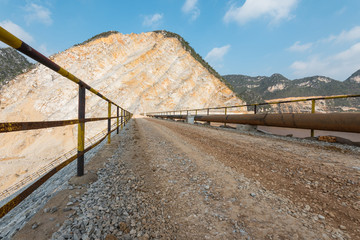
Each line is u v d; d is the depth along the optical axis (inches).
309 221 66.4
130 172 118.1
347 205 74.9
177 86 3107.8
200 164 136.7
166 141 237.3
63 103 2362.2
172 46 3794.3
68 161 79.5
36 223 57.1
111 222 61.5
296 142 201.3
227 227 64.4
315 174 107.5
